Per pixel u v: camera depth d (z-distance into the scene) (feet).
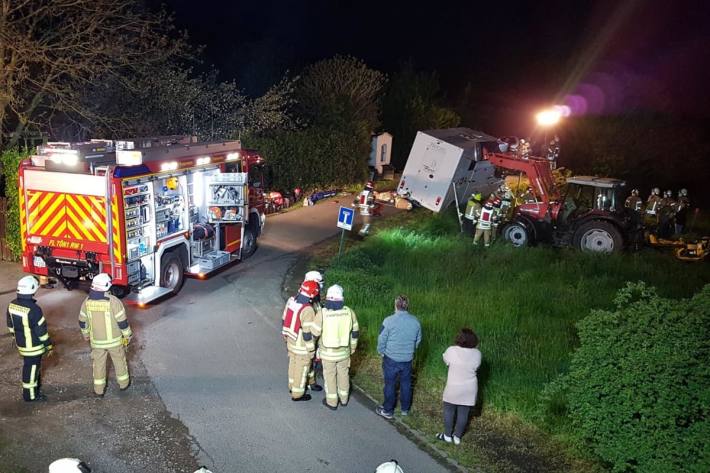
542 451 23.84
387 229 62.39
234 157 46.01
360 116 90.84
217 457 22.79
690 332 20.08
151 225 36.58
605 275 46.60
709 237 57.06
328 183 81.35
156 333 33.96
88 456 22.52
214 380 28.76
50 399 26.37
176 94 62.23
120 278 34.30
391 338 24.90
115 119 56.95
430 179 69.36
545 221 56.59
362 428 25.13
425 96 109.19
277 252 52.80
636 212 57.11
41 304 37.06
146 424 24.73
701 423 18.97
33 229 35.14
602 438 21.33
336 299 25.94
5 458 22.12
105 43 54.44
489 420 25.85
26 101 57.21
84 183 33.68
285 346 33.09
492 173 75.10
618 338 21.27
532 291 42.39
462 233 60.75
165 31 68.28
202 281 43.73
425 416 26.25
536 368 29.50
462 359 23.36
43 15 51.96
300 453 23.22
